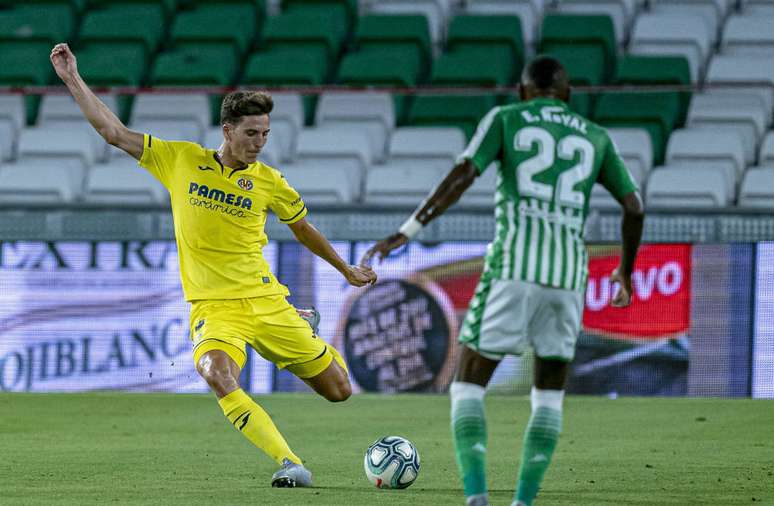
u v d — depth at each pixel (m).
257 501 19.19
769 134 49.91
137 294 42.47
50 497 19.70
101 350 42.53
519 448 27.58
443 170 50.56
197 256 21.91
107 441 28.89
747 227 40.47
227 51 55.97
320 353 22.75
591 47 55.25
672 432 30.94
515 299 16.48
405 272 41.75
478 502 15.90
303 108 54.94
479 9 58.91
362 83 53.88
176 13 60.22
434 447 27.75
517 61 56.31
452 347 41.34
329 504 18.89
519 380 41.34
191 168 21.73
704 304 40.47
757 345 40.06
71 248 42.84
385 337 41.75
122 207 42.66
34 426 32.25
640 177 49.38
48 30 56.59
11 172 50.22
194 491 20.42
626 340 40.91
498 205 17.02
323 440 29.33
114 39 56.75
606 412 35.72
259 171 21.92
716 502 19.39
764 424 32.66
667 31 55.69
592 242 41.12
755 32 55.66
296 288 42.16
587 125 17.34
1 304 43.03
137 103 53.94
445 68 53.62
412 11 58.78
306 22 56.88
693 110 52.44
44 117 54.03
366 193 49.34
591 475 22.92
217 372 21.14
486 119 17.14
